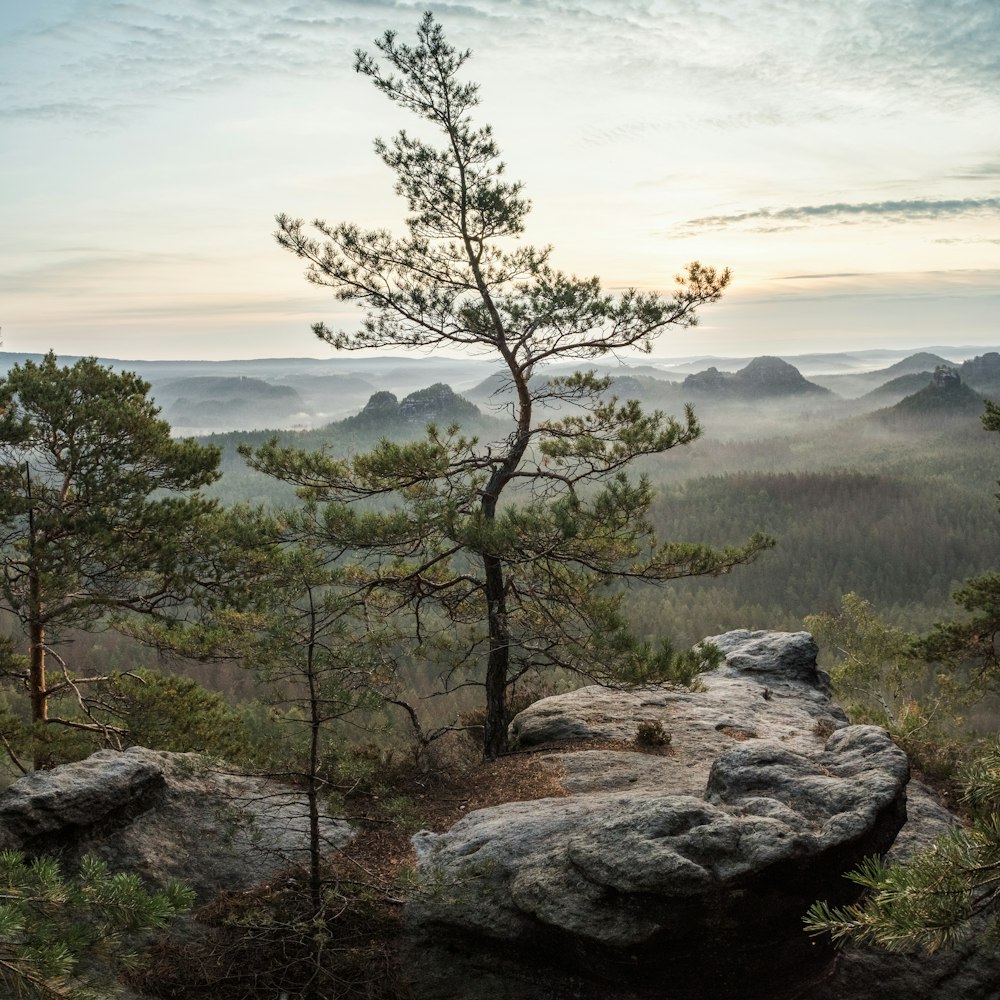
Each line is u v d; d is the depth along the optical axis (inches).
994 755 215.0
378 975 311.0
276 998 295.4
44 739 560.7
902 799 318.0
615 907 284.2
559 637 545.3
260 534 541.6
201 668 2440.9
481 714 660.7
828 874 283.6
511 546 494.0
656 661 484.7
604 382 582.9
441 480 586.6
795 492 7800.2
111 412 602.2
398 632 547.8
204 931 324.5
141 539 608.4
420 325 584.7
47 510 606.2
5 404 589.6
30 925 215.6
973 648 717.9
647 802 315.6
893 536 6318.9
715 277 543.8
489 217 575.5
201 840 371.6
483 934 316.8
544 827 355.9
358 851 379.9
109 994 273.4
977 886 178.4
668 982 284.8
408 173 580.7
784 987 295.3
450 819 422.6
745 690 653.9
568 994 303.0
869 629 928.3
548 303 557.6
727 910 274.4
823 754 360.2
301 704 309.0
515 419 614.9
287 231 575.8
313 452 570.3
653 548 562.9
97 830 354.3
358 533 514.0
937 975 317.1
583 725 562.3
